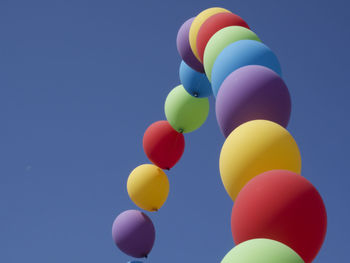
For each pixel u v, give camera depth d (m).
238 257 1.69
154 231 5.54
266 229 1.98
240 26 3.69
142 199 5.50
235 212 2.13
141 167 5.64
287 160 2.31
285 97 2.73
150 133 5.56
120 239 5.42
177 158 5.64
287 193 2.02
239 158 2.34
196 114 5.46
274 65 3.06
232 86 2.75
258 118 2.66
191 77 5.14
